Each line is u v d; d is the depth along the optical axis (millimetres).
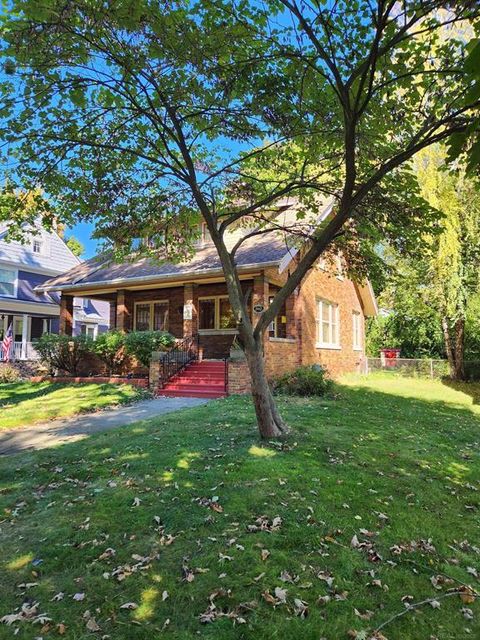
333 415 8578
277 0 4582
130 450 6000
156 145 7352
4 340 19391
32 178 7020
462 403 12164
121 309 16047
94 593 2932
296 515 4000
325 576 3133
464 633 2643
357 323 22016
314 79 5570
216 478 4832
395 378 18453
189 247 9398
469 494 5012
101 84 5852
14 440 7117
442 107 5957
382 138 6328
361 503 4379
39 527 3832
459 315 15992
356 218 7531
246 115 6117
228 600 2846
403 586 3088
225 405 9492
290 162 7895
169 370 13219
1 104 5645
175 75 5785
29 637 2533
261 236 14648
